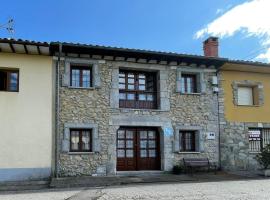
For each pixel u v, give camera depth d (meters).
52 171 12.60
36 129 12.68
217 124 15.01
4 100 12.57
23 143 12.50
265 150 14.34
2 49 12.54
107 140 13.41
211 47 15.98
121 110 13.77
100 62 13.70
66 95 13.17
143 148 14.20
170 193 9.12
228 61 14.73
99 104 13.50
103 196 8.79
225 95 15.37
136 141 14.13
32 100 12.80
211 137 14.80
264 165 14.19
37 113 12.77
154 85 14.70
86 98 13.39
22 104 12.69
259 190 9.57
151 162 14.23
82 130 13.34
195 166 14.05
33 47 12.42
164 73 14.53
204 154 14.59
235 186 10.48
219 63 14.91
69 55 13.34
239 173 14.21
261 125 15.70
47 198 8.63
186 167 13.98
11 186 11.32
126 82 14.32
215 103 15.12
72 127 13.03
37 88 12.91
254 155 15.37
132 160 13.98
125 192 9.43
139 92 14.42
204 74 15.13
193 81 15.26
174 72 14.70
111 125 13.54
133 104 14.25
